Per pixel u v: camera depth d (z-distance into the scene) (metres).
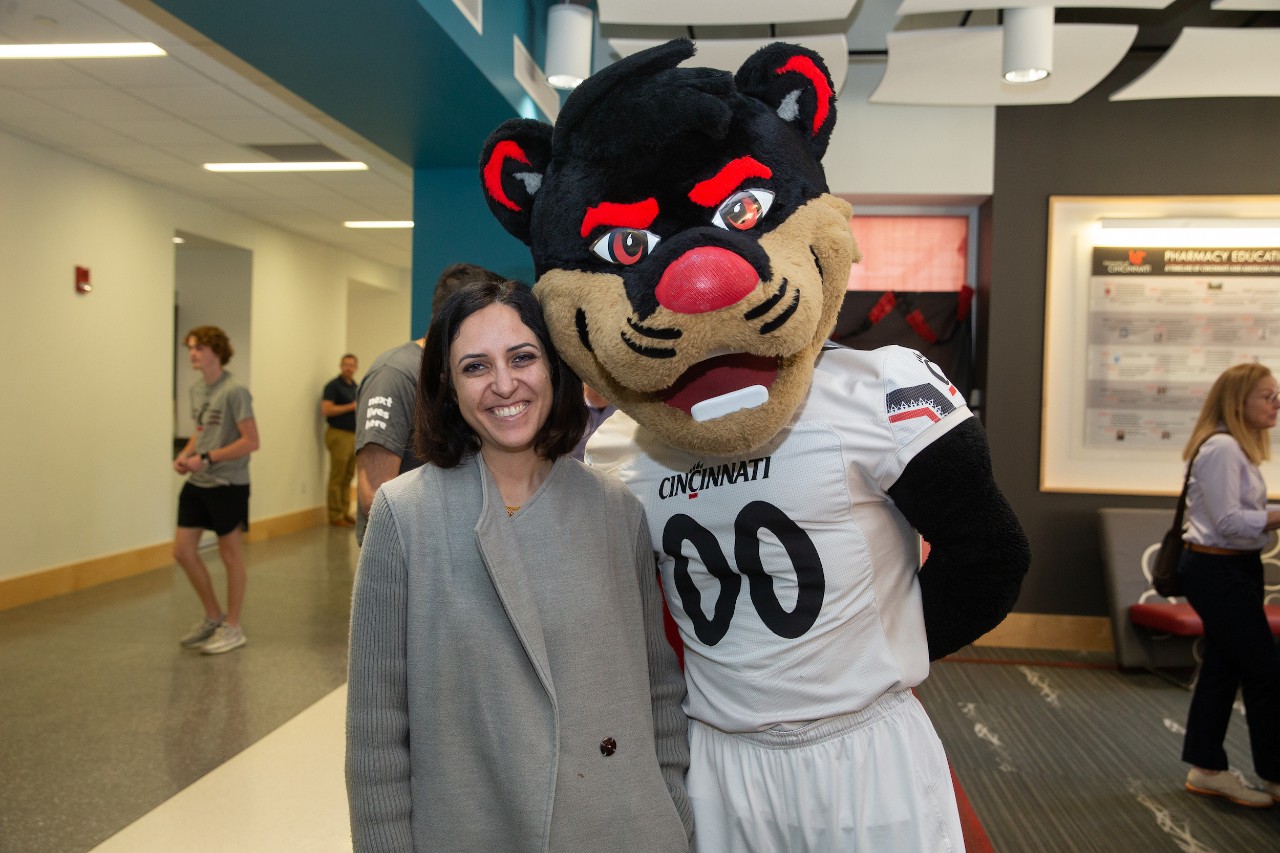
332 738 3.37
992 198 4.75
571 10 3.90
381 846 1.08
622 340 1.03
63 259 5.82
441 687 1.09
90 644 4.64
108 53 4.30
